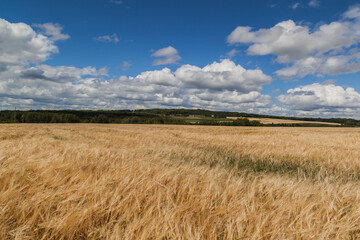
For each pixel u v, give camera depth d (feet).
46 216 6.17
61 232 5.76
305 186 9.36
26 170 9.81
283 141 49.34
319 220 6.44
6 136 47.96
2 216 5.90
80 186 7.67
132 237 5.59
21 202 6.61
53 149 16.76
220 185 8.95
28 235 5.76
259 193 8.32
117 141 41.24
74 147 17.94
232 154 32.89
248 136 65.26
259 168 24.56
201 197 7.58
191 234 5.49
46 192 7.23
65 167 10.30
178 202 7.63
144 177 8.82
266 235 5.85
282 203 7.19
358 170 22.35
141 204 7.20
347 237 5.93
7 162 11.00
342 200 7.90
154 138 53.21
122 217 6.25
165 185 8.62
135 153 21.53
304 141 52.70
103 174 9.35
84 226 6.09
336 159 26.18
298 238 5.78
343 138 65.51
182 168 11.71
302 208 6.89
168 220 5.83
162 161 15.24
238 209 6.82
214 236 5.82
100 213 6.55
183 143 45.11
